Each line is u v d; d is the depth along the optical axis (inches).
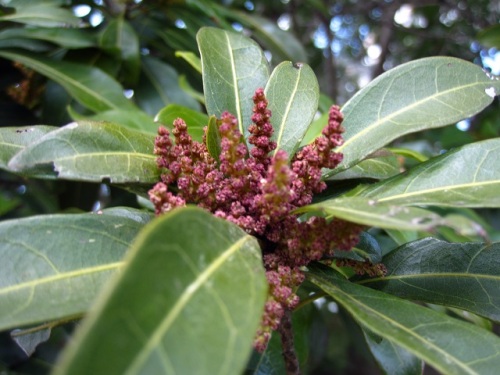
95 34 17.9
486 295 8.8
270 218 7.5
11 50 15.5
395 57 37.8
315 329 20.5
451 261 9.2
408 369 10.5
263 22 20.9
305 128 9.3
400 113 9.1
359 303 7.3
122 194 15.8
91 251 7.2
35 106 18.4
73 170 7.5
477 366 6.3
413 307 7.2
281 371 12.8
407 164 21.2
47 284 6.7
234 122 7.7
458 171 8.2
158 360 4.1
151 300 4.4
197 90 19.1
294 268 7.8
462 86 9.1
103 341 3.8
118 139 8.2
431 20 35.3
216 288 5.1
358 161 8.7
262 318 6.6
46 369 16.9
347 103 9.4
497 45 20.7
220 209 8.1
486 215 27.1
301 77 9.9
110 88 15.0
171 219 5.1
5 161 8.1
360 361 39.4
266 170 8.5
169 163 8.1
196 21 18.7
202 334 4.5
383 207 6.5
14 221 7.2
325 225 7.5
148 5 18.8
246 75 10.0
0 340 16.7
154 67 18.2
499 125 28.3
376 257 9.0
